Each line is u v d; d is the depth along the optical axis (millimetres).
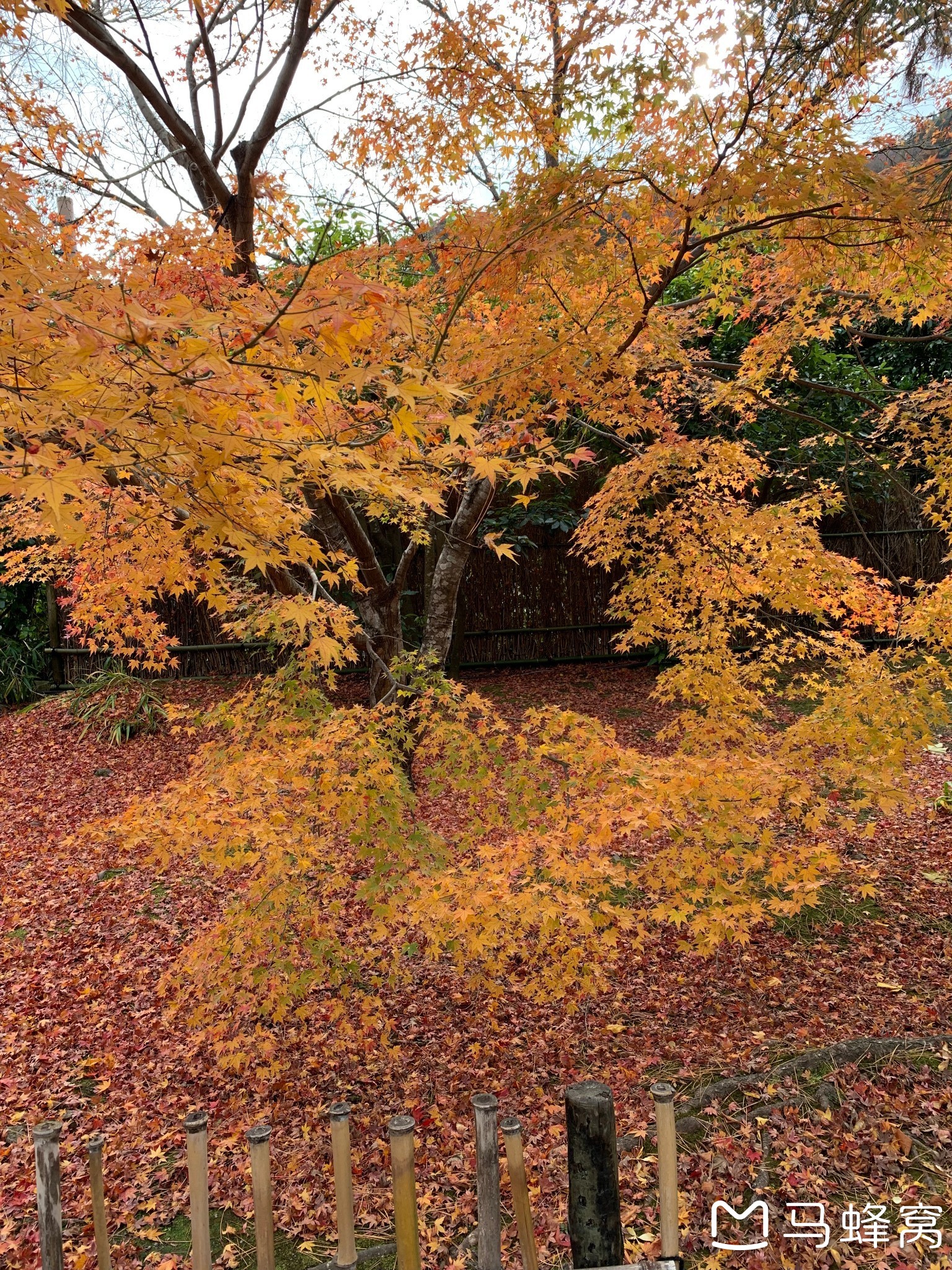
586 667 11375
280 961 3561
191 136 4434
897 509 10727
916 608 4387
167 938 5398
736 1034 4059
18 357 1960
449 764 3664
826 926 5121
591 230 3775
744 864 3305
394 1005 4535
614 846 5875
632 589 4902
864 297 5414
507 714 9203
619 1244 1883
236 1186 3320
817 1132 3146
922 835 6121
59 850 6715
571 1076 3875
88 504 3719
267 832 3400
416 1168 3338
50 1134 1962
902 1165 2967
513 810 3479
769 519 4465
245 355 2500
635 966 4844
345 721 3727
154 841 3383
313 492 4156
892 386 10883
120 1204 3240
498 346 4031
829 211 3434
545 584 11562
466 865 3650
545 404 4359
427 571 9828
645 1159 3133
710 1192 2926
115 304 1875
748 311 5621
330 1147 3512
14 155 3998
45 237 2451
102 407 1953
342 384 2277
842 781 3611
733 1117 3283
